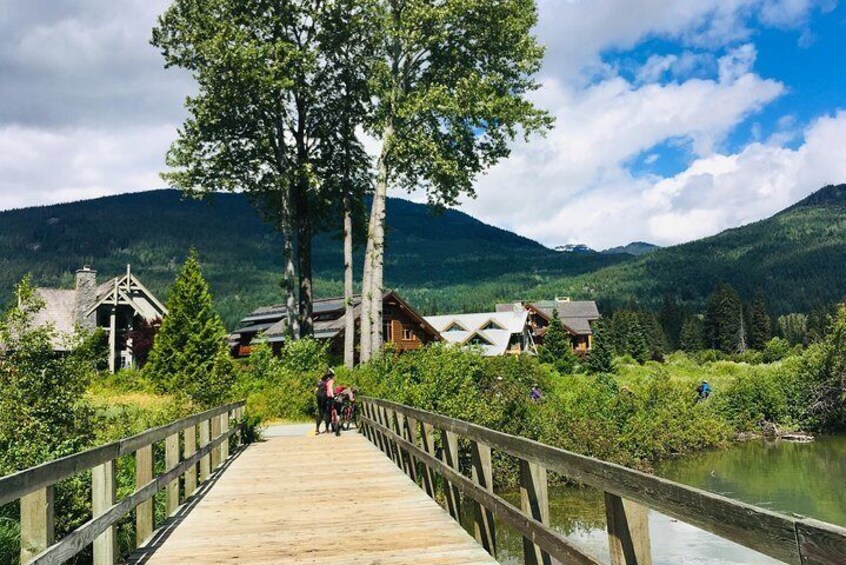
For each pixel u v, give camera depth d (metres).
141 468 7.65
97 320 52.44
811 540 2.18
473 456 7.32
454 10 33.09
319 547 7.32
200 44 34.75
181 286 41.94
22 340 11.66
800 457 33.59
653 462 33.06
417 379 28.61
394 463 14.18
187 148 38.28
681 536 18.14
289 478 12.34
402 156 35.50
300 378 31.33
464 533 7.79
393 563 6.63
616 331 104.75
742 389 43.31
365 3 35.28
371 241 36.41
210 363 38.19
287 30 37.75
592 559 4.04
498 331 79.69
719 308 125.00
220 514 9.18
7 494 3.79
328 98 40.12
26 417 11.23
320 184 36.78
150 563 6.79
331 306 58.88
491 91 34.06
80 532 5.08
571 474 4.36
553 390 41.22
